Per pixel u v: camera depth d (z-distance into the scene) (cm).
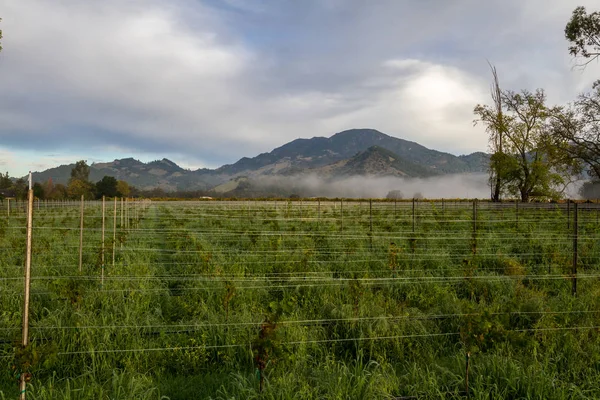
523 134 4000
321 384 511
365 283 913
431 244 1450
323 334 677
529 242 1429
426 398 504
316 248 1385
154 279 952
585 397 486
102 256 1021
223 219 2475
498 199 4316
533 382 509
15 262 1140
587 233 1762
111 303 779
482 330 517
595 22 3278
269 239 1543
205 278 947
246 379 527
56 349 498
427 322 713
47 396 482
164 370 595
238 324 666
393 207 4012
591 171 3775
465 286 927
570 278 939
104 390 516
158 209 4262
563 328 643
